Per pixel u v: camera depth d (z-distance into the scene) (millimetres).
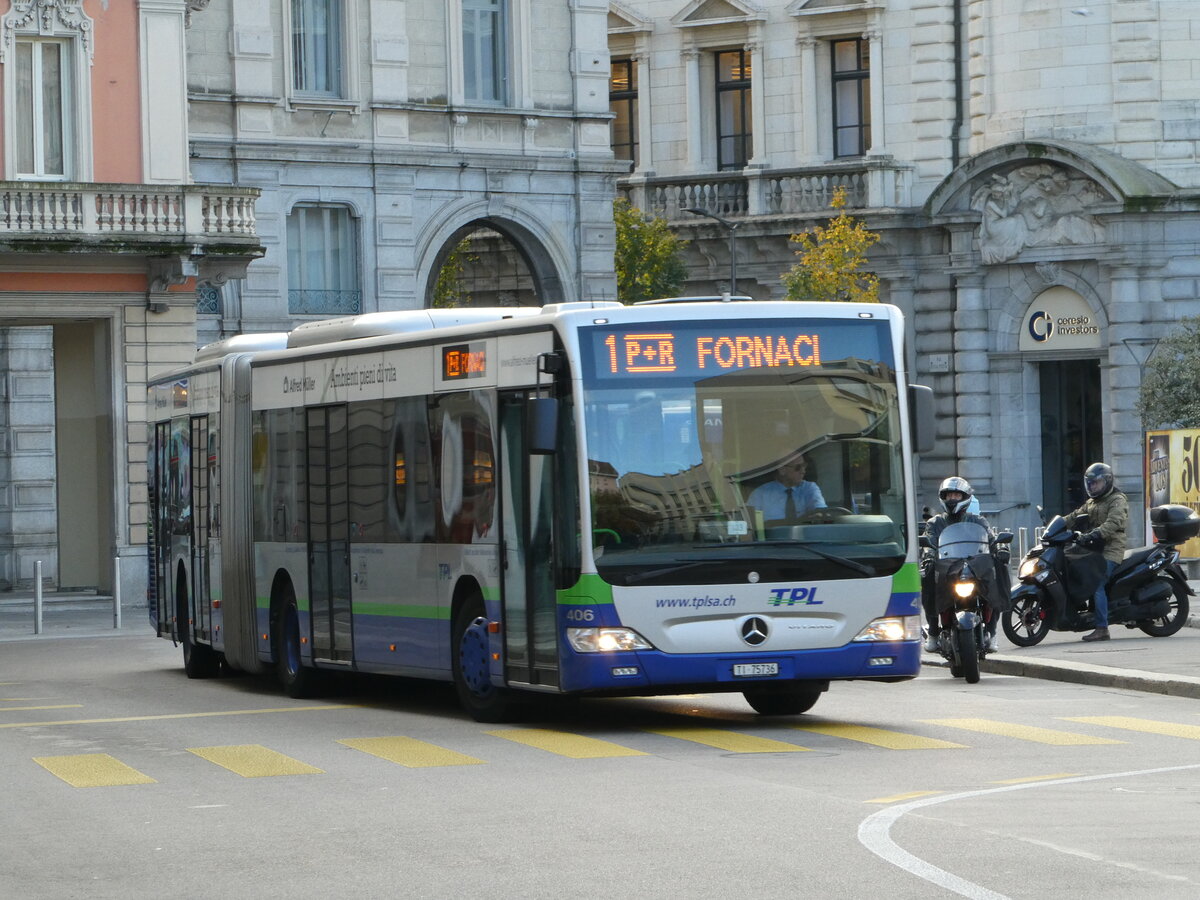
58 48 58125
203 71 66062
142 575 57875
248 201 58469
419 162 69500
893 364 25812
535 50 72312
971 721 25953
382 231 69000
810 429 25344
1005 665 32812
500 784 20734
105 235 56375
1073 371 77250
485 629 26875
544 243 72562
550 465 25188
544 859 16266
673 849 16562
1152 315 74188
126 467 57938
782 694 27547
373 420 29750
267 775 21922
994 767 21484
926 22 80312
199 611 36500
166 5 58969
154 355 58281
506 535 26250
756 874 15414
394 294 69250
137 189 57031
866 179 80500
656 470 24875
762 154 84000
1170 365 70438
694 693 25500
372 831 17922
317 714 29094
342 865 16328
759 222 82188
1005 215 76625
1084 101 74938
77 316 57438
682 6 85125
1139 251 73688
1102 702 28438
